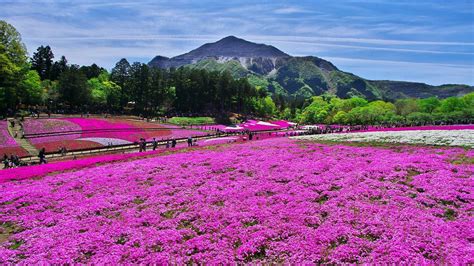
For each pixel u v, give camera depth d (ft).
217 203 52.90
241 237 40.11
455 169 60.23
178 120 293.64
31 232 45.21
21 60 255.29
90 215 50.37
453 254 32.58
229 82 388.78
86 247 39.65
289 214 45.57
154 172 73.72
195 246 39.09
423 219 40.63
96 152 125.39
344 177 60.39
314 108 424.46
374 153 82.84
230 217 45.98
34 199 58.18
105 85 328.08
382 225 39.60
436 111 298.97
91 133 176.55
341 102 389.60
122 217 48.88
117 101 330.13
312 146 101.04
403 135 119.24
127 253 37.91
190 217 47.60
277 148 98.99
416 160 68.39
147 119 266.77
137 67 355.97
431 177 56.39
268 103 467.11
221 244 38.91
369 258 33.45
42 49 371.76
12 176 74.38
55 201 57.26
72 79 292.20
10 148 132.36
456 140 95.66
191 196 56.13
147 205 53.47
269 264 34.81
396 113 309.63
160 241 40.42
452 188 50.14
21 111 233.96
